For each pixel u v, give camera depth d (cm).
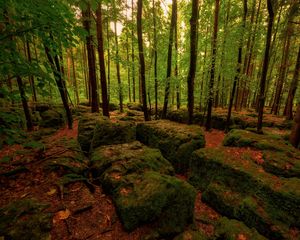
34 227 244
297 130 647
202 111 1388
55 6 248
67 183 355
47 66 285
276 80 1805
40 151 462
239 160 462
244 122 1083
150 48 1334
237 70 873
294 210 321
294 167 417
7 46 242
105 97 1002
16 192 320
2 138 262
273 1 707
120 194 316
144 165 417
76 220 283
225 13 1090
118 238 268
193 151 557
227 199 399
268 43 650
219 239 309
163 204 297
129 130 679
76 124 1136
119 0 1045
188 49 1392
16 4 230
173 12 1011
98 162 454
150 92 1402
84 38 308
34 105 1225
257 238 293
